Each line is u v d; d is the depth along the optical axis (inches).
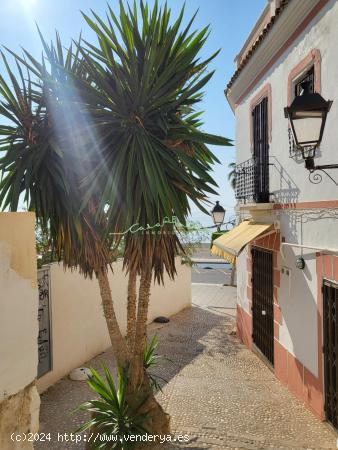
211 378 341.4
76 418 263.1
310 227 271.9
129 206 205.6
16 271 107.2
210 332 523.5
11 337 105.0
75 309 371.9
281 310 331.6
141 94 216.1
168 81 220.1
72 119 223.0
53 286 336.5
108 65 224.1
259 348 409.4
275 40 321.4
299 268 288.0
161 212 214.4
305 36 272.8
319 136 199.0
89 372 348.5
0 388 101.2
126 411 214.4
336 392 234.2
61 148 223.9
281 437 229.9
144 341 228.1
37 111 233.8
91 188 209.8
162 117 223.3
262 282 395.2
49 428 248.8
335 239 237.1
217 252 424.8
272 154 348.2
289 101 303.1
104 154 223.3
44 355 320.2
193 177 221.8
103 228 223.6
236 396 297.7
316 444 221.6
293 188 300.0
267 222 361.7
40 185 226.2
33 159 225.9
